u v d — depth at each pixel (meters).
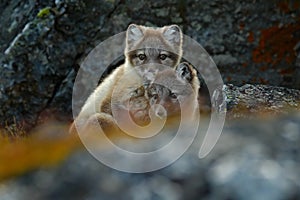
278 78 20.50
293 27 20.84
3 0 22.52
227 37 20.84
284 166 4.17
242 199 3.93
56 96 20.33
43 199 4.09
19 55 20.27
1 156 4.46
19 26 21.41
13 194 4.11
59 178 4.22
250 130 4.77
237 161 4.24
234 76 20.62
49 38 20.45
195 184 4.11
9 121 20.05
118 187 4.14
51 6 20.80
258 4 20.81
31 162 4.38
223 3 20.86
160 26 21.03
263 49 20.77
